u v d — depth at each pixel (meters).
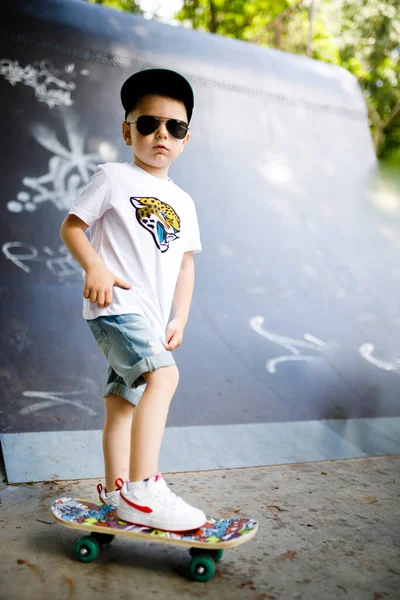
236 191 5.45
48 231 4.41
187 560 1.81
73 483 2.33
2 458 2.50
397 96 9.97
